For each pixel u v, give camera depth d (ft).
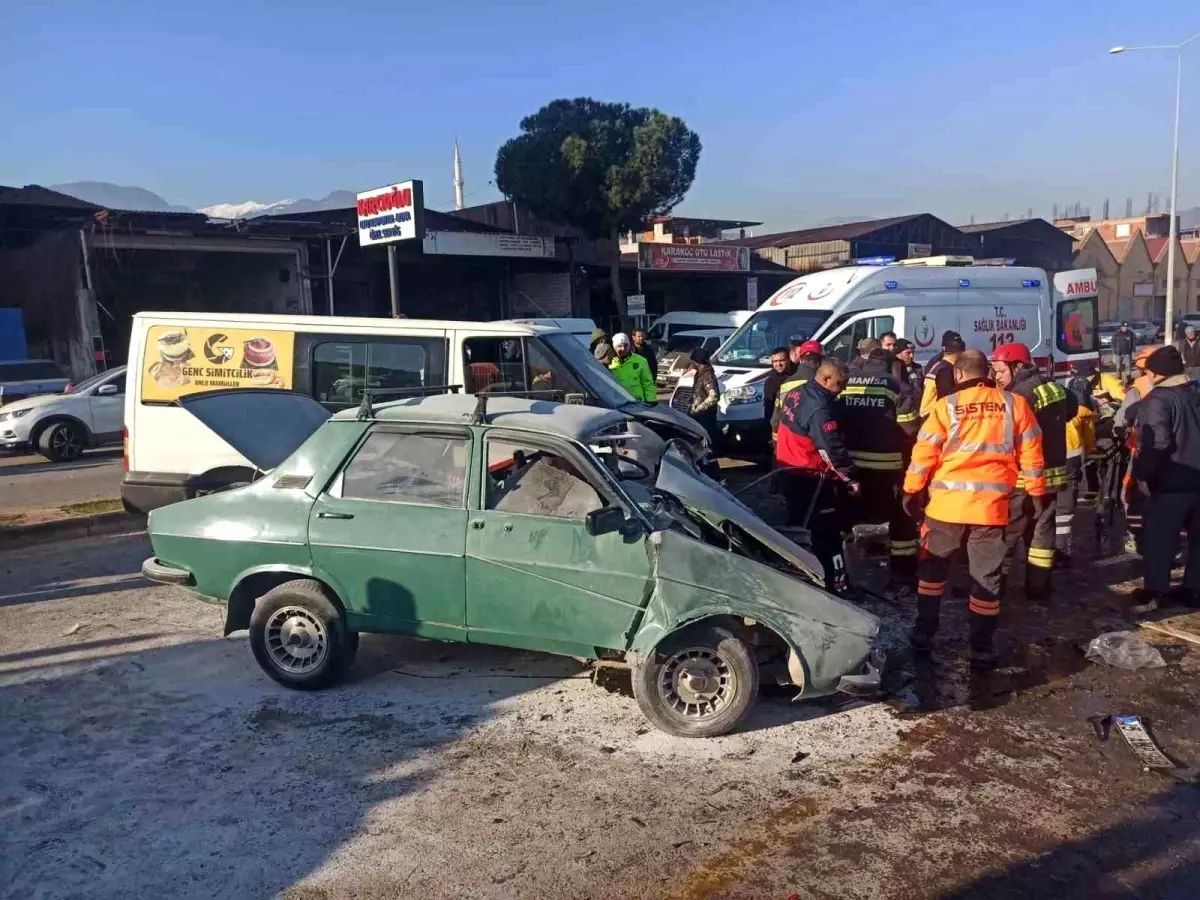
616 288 114.62
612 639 15.08
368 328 26.30
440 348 26.13
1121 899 10.77
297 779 13.61
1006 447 17.30
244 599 17.15
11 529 27.86
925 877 11.18
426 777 13.65
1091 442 25.32
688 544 14.71
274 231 81.15
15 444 47.11
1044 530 21.47
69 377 75.25
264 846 11.93
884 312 39.65
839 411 22.52
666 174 110.73
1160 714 15.74
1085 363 49.06
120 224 73.26
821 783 13.42
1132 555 25.73
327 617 16.29
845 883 11.07
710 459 28.25
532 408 17.07
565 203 113.39
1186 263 204.64
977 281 42.93
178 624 20.34
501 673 17.48
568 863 11.50
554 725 15.33
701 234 164.35
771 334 40.45
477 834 12.16
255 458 18.81
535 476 15.80
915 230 144.05
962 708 15.98
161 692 16.72
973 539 17.58
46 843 11.99
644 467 18.75
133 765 14.05
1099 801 12.90
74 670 17.76
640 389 35.42
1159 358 20.65
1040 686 16.89
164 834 12.19
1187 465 20.45
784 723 15.39
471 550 15.53
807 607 14.79
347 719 15.58
